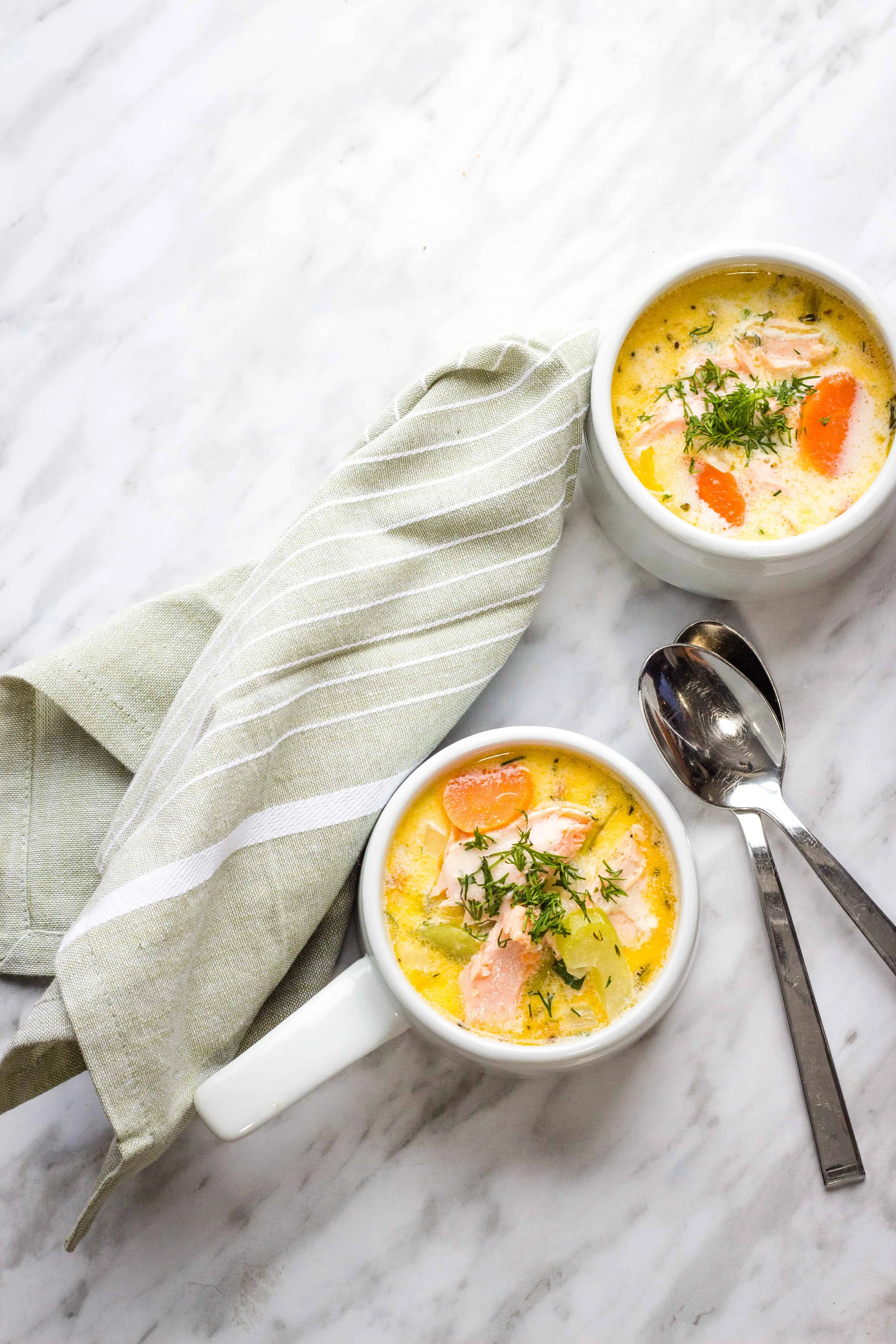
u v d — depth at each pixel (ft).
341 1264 1.98
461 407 1.92
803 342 1.91
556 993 1.85
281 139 2.05
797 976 1.96
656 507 1.86
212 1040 1.86
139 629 1.95
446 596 1.92
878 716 2.02
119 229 2.06
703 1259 1.98
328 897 1.88
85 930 1.80
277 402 2.04
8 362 2.06
